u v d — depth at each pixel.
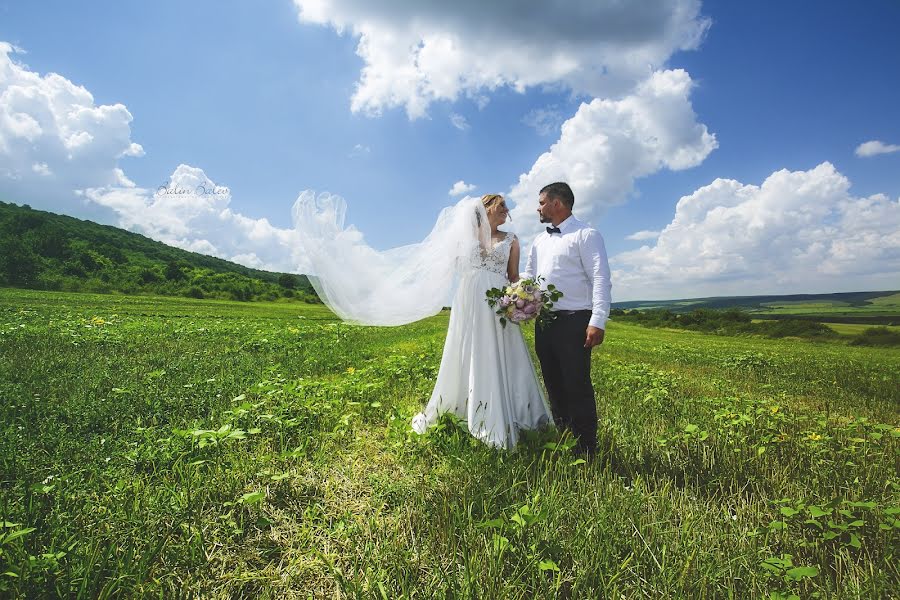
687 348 19.36
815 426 4.97
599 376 8.04
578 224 4.19
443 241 4.32
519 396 4.16
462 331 4.24
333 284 4.23
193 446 3.45
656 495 3.05
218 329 13.85
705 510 2.88
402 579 2.17
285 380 5.78
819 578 2.23
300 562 2.35
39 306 23.55
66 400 4.47
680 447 4.05
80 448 3.40
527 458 3.62
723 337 45.19
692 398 6.59
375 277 4.38
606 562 2.23
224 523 2.61
